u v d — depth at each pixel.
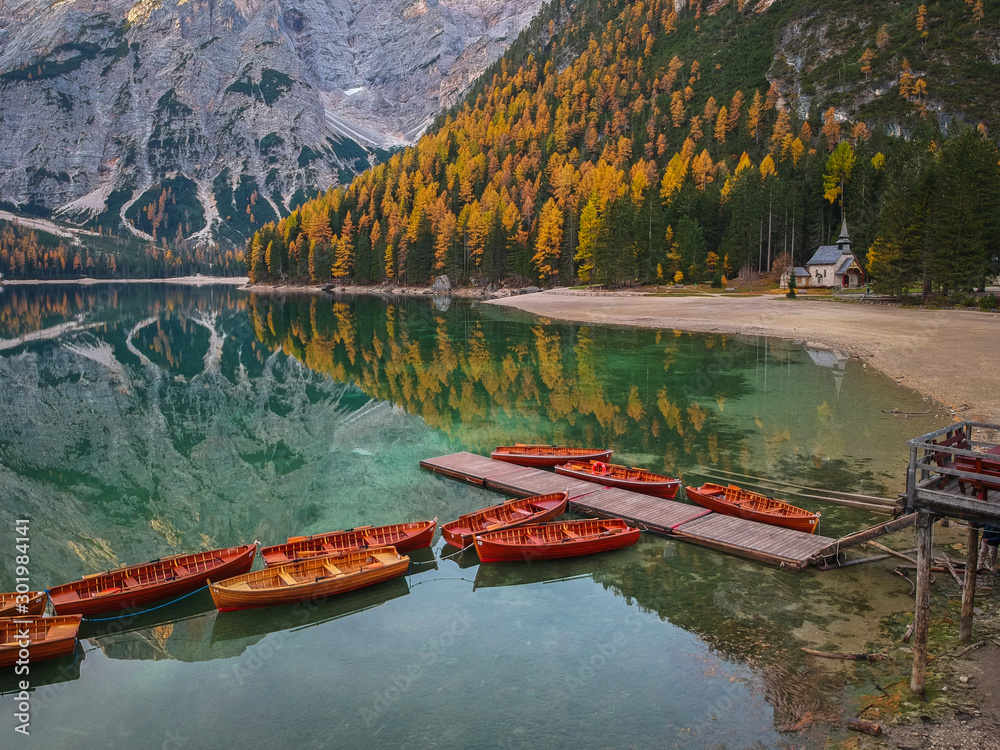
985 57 171.25
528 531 19.62
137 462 31.80
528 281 147.25
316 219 195.00
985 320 61.22
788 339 60.31
